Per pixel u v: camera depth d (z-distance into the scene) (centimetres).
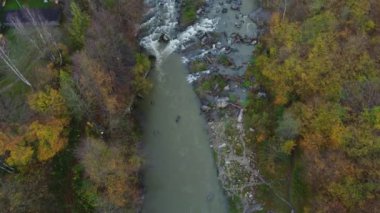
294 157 6625
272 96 7262
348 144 5625
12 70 6662
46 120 6088
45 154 5909
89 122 6594
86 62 6256
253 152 6944
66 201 6162
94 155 5878
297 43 6669
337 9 6906
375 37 6538
